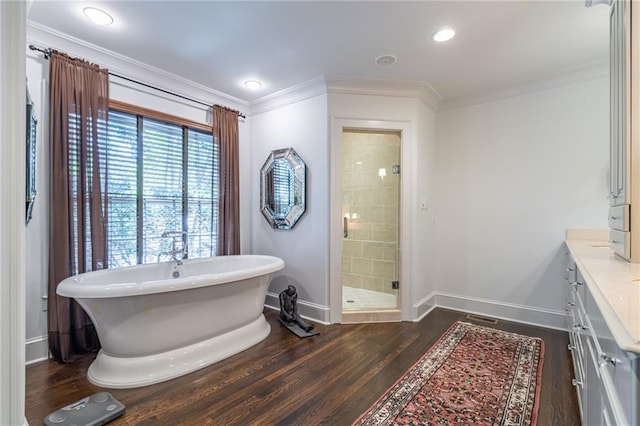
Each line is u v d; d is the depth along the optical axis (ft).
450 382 6.78
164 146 10.53
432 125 12.00
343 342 8.96
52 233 7.67
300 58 8.95
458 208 11.90
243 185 12.90
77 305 7.95
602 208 9.43
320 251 10.78
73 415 5.59
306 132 11.14
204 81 10.65
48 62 7.80
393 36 7.76
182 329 7.48
